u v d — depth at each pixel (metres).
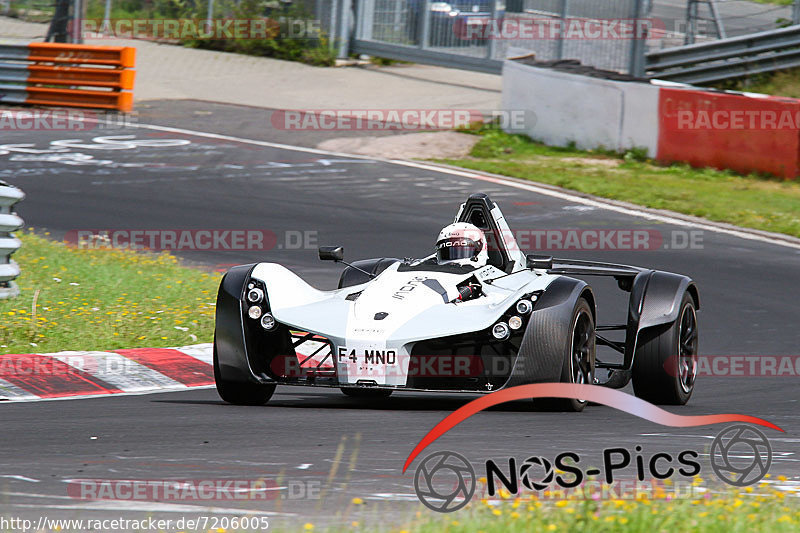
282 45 114.62
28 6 115.25
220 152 75.25
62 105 87.38
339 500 16.06
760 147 71.00
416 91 102.56
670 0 101.50
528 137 83.62
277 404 26.22
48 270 42.59
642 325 27.31
